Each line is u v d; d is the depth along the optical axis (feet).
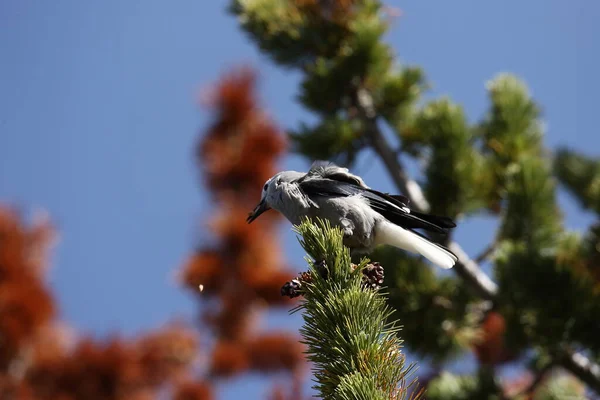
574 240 35.91
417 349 35.53
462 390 35.14
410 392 18.21
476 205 38.04
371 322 19.38
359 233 29.19
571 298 32.07
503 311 34.09
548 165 38.50
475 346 37.65
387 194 30.25
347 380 17.74
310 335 19.65
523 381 37.01
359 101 41.37
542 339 32.73
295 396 37.37
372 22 40.60
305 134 41.04
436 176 37.70
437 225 30.96
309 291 20.39
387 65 41.09
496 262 33.86
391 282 35.06
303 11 42.68
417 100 41.06
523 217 35.76
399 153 40.34
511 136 39.27
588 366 33.81
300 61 43.47
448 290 35.29
